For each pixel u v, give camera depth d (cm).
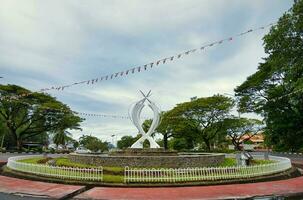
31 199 1153
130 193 1268
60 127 5853
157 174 1484
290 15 2791
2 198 1166
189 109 4709
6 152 4791
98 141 7969
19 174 1719
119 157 1961
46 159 2605
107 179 1505
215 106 4609
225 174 1550
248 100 4153
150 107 2608
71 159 2267
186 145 6138
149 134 2561
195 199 1148
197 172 1511
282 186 1424
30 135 5919
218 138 5534
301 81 2723
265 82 3962
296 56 2911
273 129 3856
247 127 4978
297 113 3691
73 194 1261
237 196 1198
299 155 4109
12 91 4938
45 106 5206
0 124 5228
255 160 2550
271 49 3098
